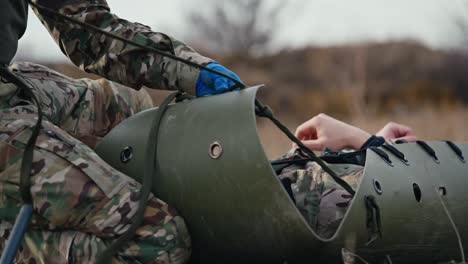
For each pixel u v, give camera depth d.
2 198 2.60
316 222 2.70
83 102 3.15
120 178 2.63
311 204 2.71
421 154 2.89
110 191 2.58
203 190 2.59
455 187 2.91
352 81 15.70
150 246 2.58
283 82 16.03
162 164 2.70
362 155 2.99
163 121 2.78
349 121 10.21
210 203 2.58
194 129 2.65
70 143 2.63
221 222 2.58
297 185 2.77
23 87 2.67
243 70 16.97
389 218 2.63
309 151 2.70
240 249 2.60
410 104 15.20
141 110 3.36
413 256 2.78
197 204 2.61
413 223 2.72
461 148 3.06
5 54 2.71
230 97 2.63
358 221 2.54
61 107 3.04
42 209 2.56
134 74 2.88
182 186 2.64
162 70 2.85
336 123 3.28
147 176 2.65
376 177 2.62
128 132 2.89
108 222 2.55
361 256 2.61
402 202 2.68
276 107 14.84
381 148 2.77
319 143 3.23
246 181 2.50
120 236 2.55
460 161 3.00
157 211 2.60
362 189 2.56
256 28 17.91
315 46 17.66
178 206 2.66
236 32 17.91
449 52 17.84
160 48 2.86
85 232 2.59
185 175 2.63
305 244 2.47
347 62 16.81
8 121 2.64
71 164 2.58
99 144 2.95
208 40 18.02
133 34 2.87
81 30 2.94
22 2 2.79
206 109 2.67
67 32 2.95
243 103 2.57
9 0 2.74
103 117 3.21
